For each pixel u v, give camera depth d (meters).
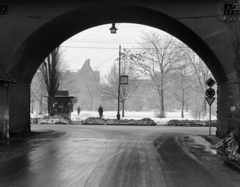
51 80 35.66
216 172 8.90
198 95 50.62
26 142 15.62
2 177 7.97
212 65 17.92
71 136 18.92
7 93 17.09
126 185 7.23
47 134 20.23
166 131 24.33
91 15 18.17
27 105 20.83
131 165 9.69
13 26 16.89
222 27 15.74
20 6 16.83
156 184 7.37
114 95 51.47
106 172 8.62
